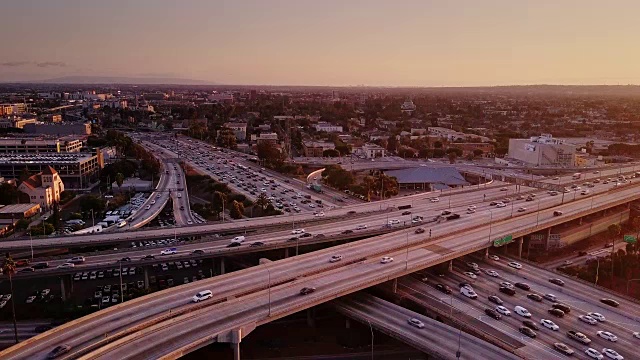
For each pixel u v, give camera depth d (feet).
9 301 458.50
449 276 485.56
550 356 335.88
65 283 483.51
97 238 556.10
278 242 547.49
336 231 594.65
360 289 409.69
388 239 540.52
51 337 314.96
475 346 341.62
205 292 378.53
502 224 604.49
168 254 506.89
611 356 335.47
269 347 389.39
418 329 365.61
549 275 490.90
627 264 520.83
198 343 312.50
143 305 364.99
